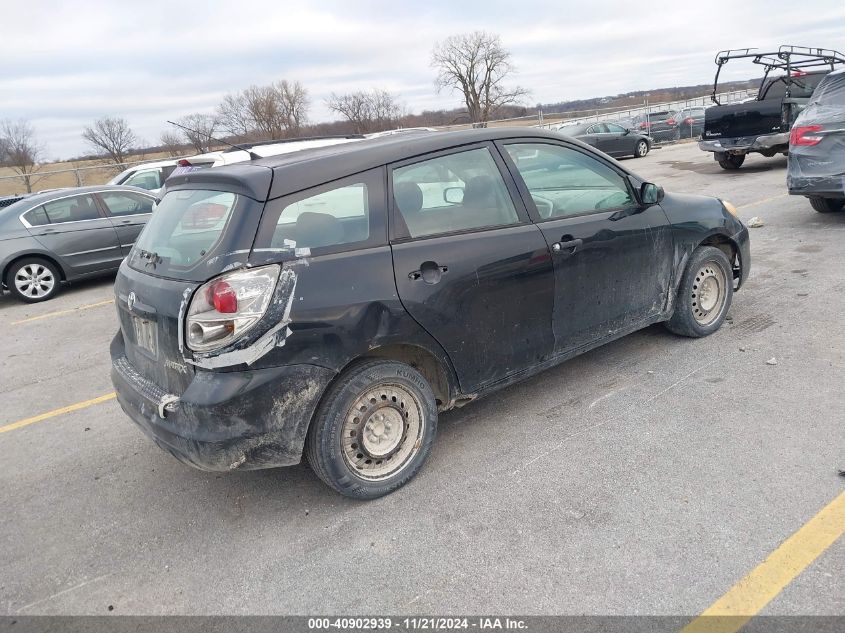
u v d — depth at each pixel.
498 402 4.04
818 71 14.04
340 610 2.42
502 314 3.36
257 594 2.55
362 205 2.96
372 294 2.87
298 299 2.70
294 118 49.88
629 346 4.68
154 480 3.55
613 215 3.88
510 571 2.52
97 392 5.04
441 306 3.09
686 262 4.38
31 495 3.51
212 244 2.75
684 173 15.16
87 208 9.15
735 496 2.82
